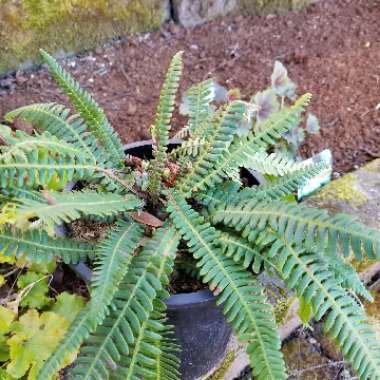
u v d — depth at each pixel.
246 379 0.66
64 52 0.93
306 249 0.44
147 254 0.44
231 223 0.46
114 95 0.88
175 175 0.51
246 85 0.90
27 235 0.45
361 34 1.01
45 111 0.52
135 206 0.48
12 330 0.55
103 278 0.41
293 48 0.98
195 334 0.51
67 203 0.43
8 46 0.88
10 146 0.44
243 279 0.44
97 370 0.40
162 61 0.94
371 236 0.41
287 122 0.49
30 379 0.53
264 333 0.42
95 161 0.50
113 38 0.96
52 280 0.63
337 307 0.42
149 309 0.41
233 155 0.49
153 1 0.95
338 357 0.67
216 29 1.01
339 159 0.82
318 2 1.06
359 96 0.90
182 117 0.85
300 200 0.73
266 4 1.03
